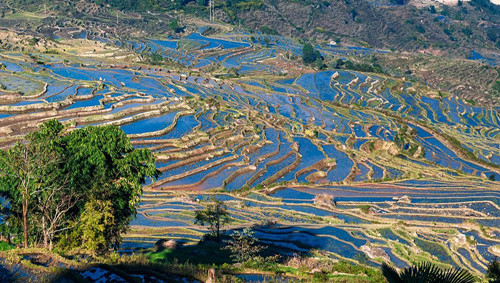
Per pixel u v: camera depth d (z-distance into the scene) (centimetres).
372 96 18712
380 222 8019
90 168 4809
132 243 6225
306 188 9888
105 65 19075
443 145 13938
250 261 4731
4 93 13150
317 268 4819
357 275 4591
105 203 4397
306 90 19062
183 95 15862
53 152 4650
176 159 10612
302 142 12888
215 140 12006
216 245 5956
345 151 12362
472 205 9000
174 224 7262
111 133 4994
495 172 11981
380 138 13800
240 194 9244
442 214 8444
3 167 4550
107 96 14238
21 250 3844
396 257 6397
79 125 11788
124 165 4872
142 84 16775
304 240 6775
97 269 3666
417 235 7388
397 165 11681
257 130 13100
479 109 18575
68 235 4294
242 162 10781
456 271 2131
